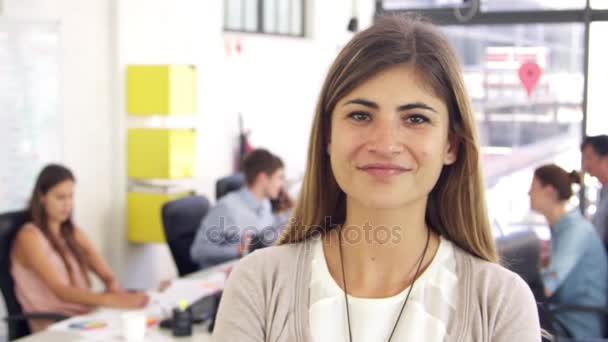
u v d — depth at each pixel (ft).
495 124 19.06
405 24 3.18
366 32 3.15
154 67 15.06
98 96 14.92
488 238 3.36
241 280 3.30
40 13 13.44
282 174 13.17
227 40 18.12
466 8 19.17
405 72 3.04
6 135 12.89
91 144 14.82
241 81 18.63
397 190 3.05
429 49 3.08
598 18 17.65
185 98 15.58
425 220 3.45
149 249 16.39
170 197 15.38
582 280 11.38
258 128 19.33
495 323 3.13
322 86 3.31
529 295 3.20
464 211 3.34
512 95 18.81
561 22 18.04
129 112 15.37
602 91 17.75
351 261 3.28
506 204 18.24
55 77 13.82
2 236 10.32
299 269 3.30
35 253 10.39
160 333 8.12
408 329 3.13
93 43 14.71
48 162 13.75
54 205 10.74
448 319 3.16
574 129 18.16
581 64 17.95
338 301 3.22
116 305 9.43
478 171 3.30
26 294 10.38
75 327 8.41
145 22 15.72
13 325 10.18
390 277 3.24
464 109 3.16
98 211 15.10
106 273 11.78
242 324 3.22
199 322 8.46
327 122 3.39
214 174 17.94
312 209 3.48
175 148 15.30
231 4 18.62
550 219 11.59
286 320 3.22
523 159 18.65
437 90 3.07
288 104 20.38
